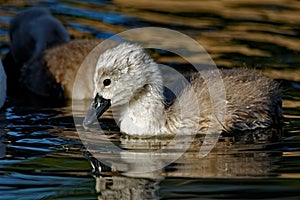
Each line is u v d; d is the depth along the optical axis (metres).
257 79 14.63
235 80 14.50
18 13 18.98
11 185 11.23
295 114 14.55
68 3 21.53
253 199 10.46
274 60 17.27
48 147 13.02
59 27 18.48
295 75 16.44
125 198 10.62
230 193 10.66
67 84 16.41
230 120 13.80
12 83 17.31
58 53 17.16
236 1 21.81
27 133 13.84
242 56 17.48
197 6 21.34
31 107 15.62
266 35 18.97
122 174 11.61
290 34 19.03
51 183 11.27
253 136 13.48
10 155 12.60
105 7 21.17
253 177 11.30
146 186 11.03
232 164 11.94
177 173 11.59
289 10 20.97
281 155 12.34
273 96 14.36
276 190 10.76
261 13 20.72
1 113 15.13
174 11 20.88
